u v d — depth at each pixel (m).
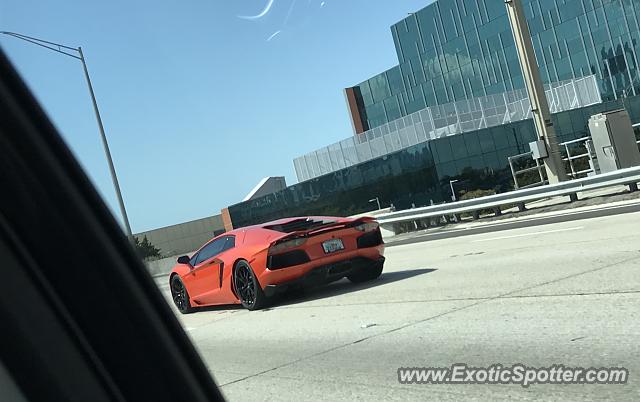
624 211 13.54
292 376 5.88
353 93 69.69
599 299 6.54
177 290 12.19
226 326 9.23
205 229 56.84
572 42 50.94
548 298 7.00
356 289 10.20
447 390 4.79
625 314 5.84
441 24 59.38
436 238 16.98
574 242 10.71
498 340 5.78
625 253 8.77
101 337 3.29
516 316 6.49
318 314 8.68
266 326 8.60
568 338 5.47
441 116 31.80
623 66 47.12
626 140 18.52
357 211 32.94
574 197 17.36
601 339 5.28
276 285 9.61
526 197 17.77
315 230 9.83
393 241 18.86
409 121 33.22
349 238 10.05
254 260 9.78
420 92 62.59
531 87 19.45
